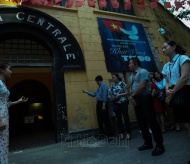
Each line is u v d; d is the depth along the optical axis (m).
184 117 2.49
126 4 6.19
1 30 5.45
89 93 5.54
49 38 6.03
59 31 6.09
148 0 9.29
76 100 5.86
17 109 10.26
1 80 2.80
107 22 7.29
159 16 9.53
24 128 9.91
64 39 6.10
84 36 6.59
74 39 6.25
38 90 10.70
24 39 6.04
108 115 5.26
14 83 9.55
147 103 3.36
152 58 7.76
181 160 2.86
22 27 5.69
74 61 6.07
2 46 6.26
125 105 4.91
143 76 3.36
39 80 10.05
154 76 5.38
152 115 3.34
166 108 5.31
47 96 10.84
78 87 5.99
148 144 3.68
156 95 5.11
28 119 10.26
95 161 3.42
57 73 5.85
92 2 5.55
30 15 5.79
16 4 5.79
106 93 5.14
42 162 3.71
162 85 5.16
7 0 5.72
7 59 5.83
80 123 5.72
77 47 6.23
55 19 6.11
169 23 10.20
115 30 7.33
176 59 2.67
